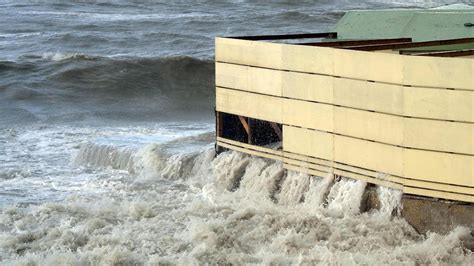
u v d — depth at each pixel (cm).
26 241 2031
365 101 2078
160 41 6175
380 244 1964
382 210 2077
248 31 6756
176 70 4891
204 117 3984
